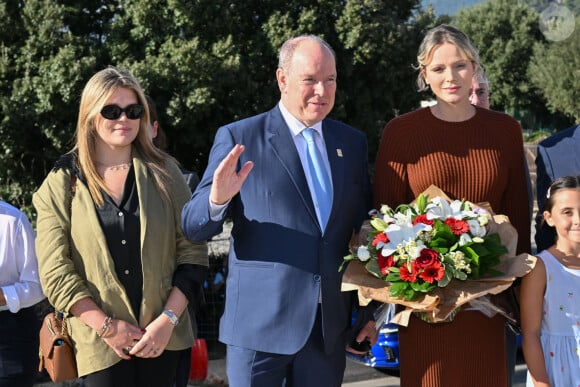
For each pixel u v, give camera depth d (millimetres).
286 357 3219
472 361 3250
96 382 3113
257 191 3209
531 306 3291
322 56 3135
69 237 3172
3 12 10445
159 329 3100
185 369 3512
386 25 11258
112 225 3139
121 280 3139
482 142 3312
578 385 3248
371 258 3141
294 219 3188
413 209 3168
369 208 3500
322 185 3283
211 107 10578
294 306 3162
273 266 3172
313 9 11039
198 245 3316
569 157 3543
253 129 3301
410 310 3023
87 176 3184
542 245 3631
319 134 3336
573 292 3277
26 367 3600
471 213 3086
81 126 3234
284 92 3232
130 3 10734
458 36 3240
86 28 11328
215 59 10391
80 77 9867
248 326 3203
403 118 3432
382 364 7316
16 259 3590
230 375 3279
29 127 10500
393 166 3387
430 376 3264
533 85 42844
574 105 39250
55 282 3072
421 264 2971
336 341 3293
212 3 10539
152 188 3248
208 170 3227
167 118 10281
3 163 10805
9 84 10523
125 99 3213
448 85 3232
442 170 3299
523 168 3416
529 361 3285
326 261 3207
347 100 11742
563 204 3268
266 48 10945
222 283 8797
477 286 3045
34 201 3250
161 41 10617
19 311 3594
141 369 3186
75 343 3162
